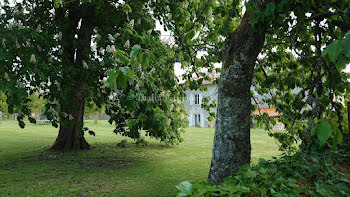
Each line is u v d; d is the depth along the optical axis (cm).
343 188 194
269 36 434
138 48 165
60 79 641
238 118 275
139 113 654
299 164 243
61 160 737
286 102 468
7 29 525
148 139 1286
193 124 2475
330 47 105
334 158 275
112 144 1087
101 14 720
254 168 225
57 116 682
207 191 150
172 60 480
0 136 1389
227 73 282
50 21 739
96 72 683
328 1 272
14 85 520
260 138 1328
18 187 465
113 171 605
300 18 300
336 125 127
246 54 274
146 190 450
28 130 1809
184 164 686
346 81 418
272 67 531
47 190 448
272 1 260
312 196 182
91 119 3397
